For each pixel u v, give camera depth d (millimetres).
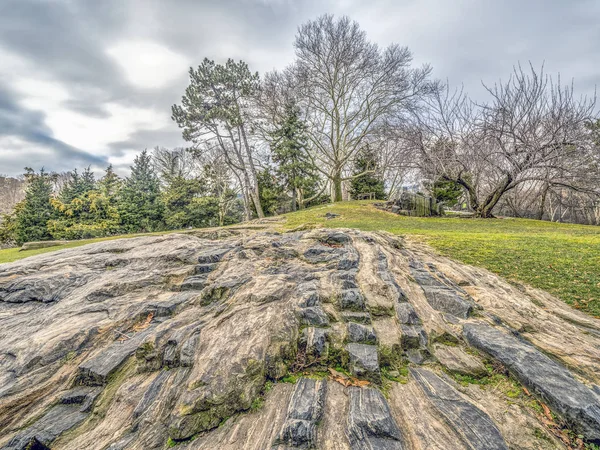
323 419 3006
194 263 6910
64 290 6125
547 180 18703
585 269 6625
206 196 33000
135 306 5273
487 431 2746
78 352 4285
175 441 2941
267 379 3613
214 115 26469
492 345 3898
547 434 2775
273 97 27875
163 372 3771
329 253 6742
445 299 5055
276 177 33375
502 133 19016
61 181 44000
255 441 2822
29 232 24672
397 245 7926
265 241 7863
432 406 3109
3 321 5254
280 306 4648
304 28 26547
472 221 19016
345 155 33750
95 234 24641
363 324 4348
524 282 6230
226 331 4059
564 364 3592
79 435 3166
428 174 23672
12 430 3301
